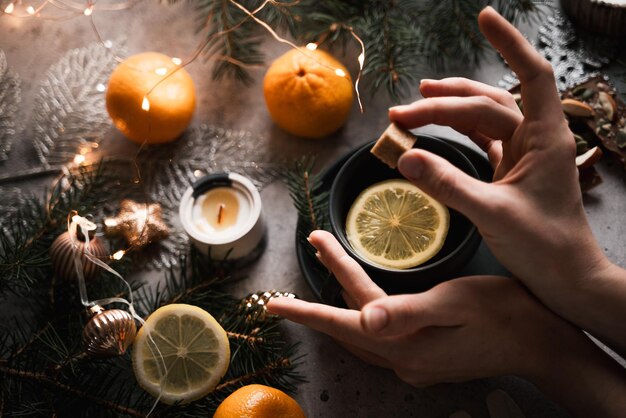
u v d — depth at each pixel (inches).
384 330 18.9
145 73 23.9
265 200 25.5
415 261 21.3
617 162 24.5
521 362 20.3
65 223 23.4
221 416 20.5
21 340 24.3
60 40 27.5
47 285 24.3
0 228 24.1
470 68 26.2
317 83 23.5
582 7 25.4
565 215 18.9
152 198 25.5
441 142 21.1
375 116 26.1
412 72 25.6
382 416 23.2
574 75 25.7
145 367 21.8
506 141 19.8
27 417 22.1
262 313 22.5
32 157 26.1
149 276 24.9
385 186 22.1
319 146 25.9
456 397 23.1
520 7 25.2
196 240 23.5
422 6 25.9
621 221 24.2
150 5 27.6
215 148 26.0
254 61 25.9
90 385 23.2
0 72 26.9
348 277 20.0
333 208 21.5
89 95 26.5
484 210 18.2
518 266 19.4
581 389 20.3
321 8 25.8
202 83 26.8
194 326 21.8
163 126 24.3
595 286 19.3
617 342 20.3
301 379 23.6
